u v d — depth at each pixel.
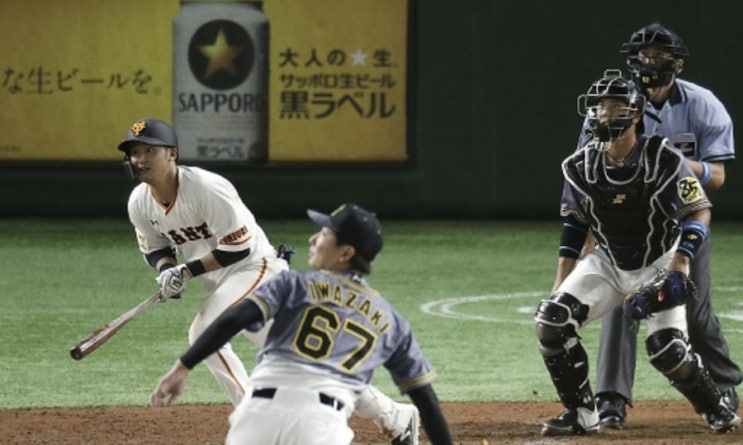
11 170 81.12
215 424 33.84
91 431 32.91
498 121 79.50
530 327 48.84
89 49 80.81
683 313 31.27
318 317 21.41
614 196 29.80
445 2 79.25
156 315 51.34
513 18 79.00
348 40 80.00
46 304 53.66
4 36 80.94
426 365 21.91
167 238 31.33
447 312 51.94
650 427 33.19
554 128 79.31
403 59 79.94
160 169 29.70
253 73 80.44
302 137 80.56
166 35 80.56
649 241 30.28
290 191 80.50
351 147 80.44
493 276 61.16
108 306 53.25
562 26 78.88
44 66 81.06
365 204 80.44
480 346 45.41
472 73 79.50
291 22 80.06
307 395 20.94
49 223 79.44
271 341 21.50
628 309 29.55
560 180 79.75
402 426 27.03
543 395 37.94
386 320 21.67
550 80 79.19
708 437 31.84
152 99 80.88
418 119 79.75
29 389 38.81
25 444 31.42
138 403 36.91
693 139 33.09
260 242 31.06
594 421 31.88
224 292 30.05
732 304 53.97
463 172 80.06
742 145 78.75
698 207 29.81
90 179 81.06
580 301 30.69
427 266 63.97
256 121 80.56
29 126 81.25
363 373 21.41
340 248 21.83
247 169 80.50
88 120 81.12
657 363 30.97
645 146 29.75
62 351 44.47
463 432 32.62
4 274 61.28
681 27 78.38
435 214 80.56
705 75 78.44
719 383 33.53
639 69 32.66
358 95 80.12
